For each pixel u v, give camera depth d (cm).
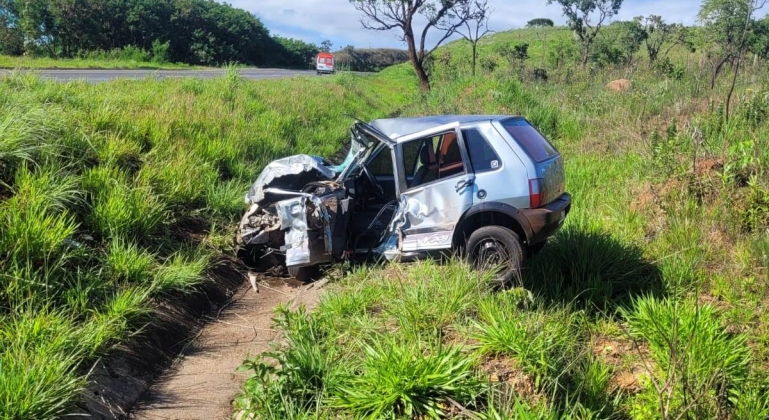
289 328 513
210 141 1039
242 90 1681
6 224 545
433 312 505
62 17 5266
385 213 711
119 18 6072
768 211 670
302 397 425
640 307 506
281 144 1240
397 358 418
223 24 7688
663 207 736
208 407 458
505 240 589
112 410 437
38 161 673
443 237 621
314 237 663
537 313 506
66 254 568
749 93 1066
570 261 625
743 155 764
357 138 720
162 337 546
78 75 2430
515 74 2325
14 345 434
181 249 707
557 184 636
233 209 866
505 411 377
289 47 9562
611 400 428
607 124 1352
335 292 583
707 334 454
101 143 808
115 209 659
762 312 522
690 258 620
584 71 2380
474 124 623
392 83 4478
